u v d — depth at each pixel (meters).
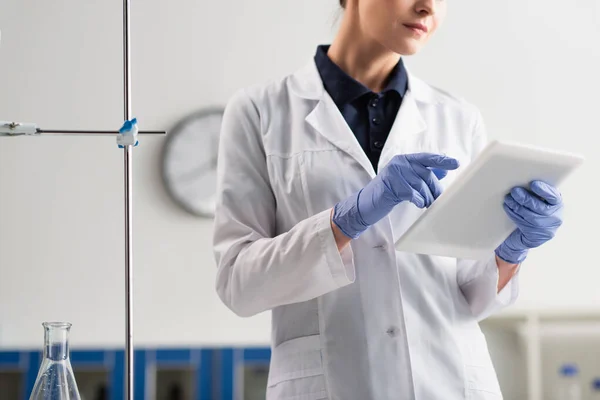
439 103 1.66
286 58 3.55
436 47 3.70
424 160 1.31
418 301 1.46
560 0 3.81
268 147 1.53
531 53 3.77
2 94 3.36
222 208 1.50
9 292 3.30
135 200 3.41
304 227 1.35
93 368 3.26
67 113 3.38
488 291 1.50
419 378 1.41
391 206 1.32
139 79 3.44
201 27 3.51
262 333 3.44
